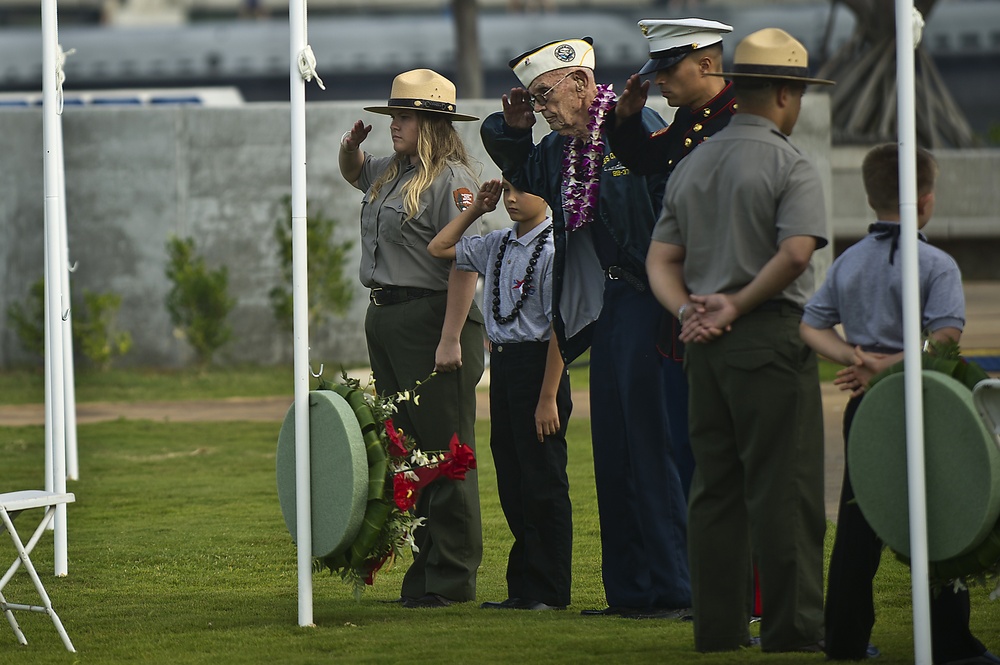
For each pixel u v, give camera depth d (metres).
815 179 13.05
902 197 12.34
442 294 17.73
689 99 15.63
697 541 13.73
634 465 16.38
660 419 16.31
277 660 13.90
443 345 17.36
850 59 72.00
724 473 13.59
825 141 52.50
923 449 12.27
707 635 13.73
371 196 17.94
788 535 13.23
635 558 16.69
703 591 13.73
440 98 17.55
